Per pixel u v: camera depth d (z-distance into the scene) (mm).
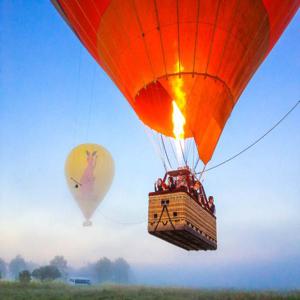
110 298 22750
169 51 10594
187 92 10688
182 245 10844
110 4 10648
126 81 11875
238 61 11258
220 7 10180
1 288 27094
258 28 11234
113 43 11328
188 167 9633
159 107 12938
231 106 12031
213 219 11102
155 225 8625
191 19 10242
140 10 10328
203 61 10672
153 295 25234
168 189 8867
